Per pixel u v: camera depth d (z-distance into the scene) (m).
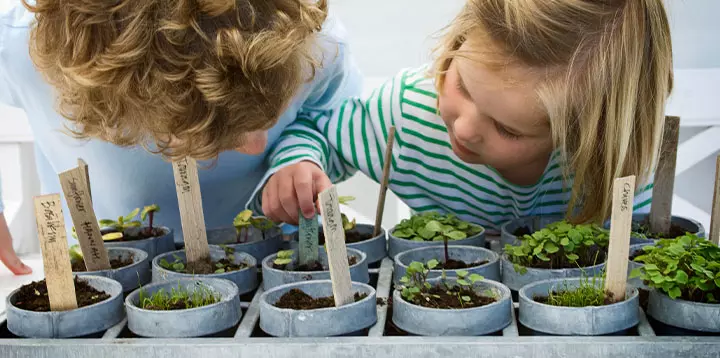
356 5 2.01
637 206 1.33
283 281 1.09
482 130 1.04
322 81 1.33
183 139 0.85
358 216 1.93
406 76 1.39
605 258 1.13
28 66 1.16
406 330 0.95
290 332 0.92
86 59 0.80
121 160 1.31
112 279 1.05
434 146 1.34
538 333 0.93
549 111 0.96
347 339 0.89
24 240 1.98
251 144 1.00
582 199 1.27
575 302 0.98
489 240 1.36
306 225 1.17
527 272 1.08
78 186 1.10
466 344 0.86
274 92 0.86
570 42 0.95
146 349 0.88
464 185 1.36
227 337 0.95
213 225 1.54
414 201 1.43
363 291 1.01
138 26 0.77
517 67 0.95
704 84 1.80
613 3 0.96
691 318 0.92
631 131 1.04
